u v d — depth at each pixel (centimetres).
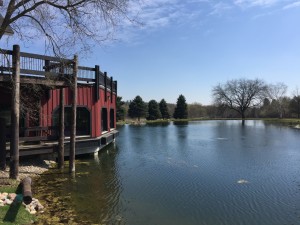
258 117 8000
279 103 7669
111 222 727
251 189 1026
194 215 787
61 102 1241
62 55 968
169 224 727
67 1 912
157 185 1062
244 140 2556
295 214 798
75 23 928
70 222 712
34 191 950
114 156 1680
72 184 1045
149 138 2731
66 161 1392
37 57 1094
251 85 7525
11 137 969
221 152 1861
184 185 1069
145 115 6481
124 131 3606
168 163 1486
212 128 4131
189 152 1862
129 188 1021
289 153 1816
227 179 1160
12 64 963
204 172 1279
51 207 808
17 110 972
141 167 1374
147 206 845
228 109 8088
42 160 1332
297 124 5031
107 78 2052
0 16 1217
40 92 1441
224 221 750
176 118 7288
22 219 672
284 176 1212
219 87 9600
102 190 988
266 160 1577
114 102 2505
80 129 1759
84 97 1619
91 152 1591
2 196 768
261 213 805
